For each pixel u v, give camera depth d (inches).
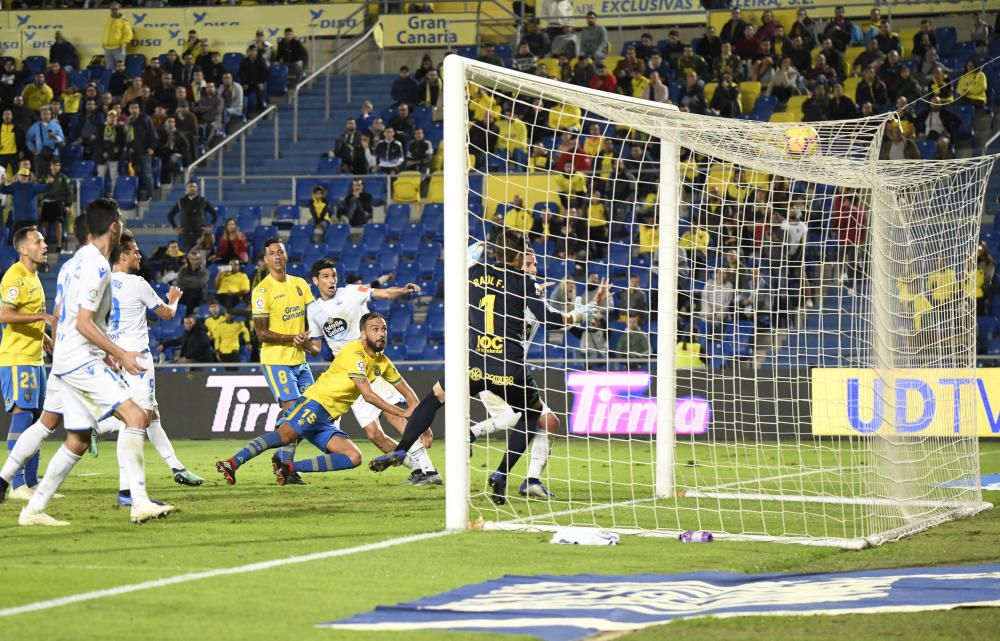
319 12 2608.3
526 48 2282.2
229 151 2347.4
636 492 950.4
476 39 2529.5
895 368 784.3
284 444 897.5
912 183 898.1
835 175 857.5
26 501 864.9
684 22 2492.6
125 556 605.3
